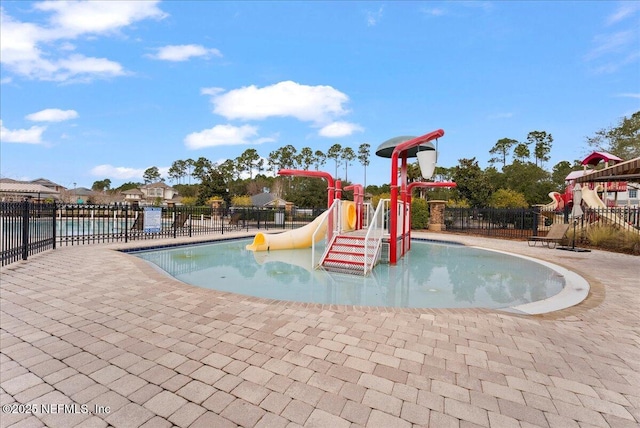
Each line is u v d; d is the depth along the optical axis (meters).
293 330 3.01
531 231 15.29
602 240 10.19
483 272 6.88
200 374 2.22
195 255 8.78
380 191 47.72
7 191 31.55
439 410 1.85
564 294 4.64
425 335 2.94
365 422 1.74
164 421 1.74
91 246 8.68
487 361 2.46
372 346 2.69
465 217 18.69
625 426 1.75
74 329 3.01
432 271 6.97
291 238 10.20
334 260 7.07
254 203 40.69
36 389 2.03
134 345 2.68
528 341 2.86
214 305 3.73
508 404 1.93
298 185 47.72
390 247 7.58
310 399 1.94
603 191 18.36
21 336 2.85
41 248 7.64
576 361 2.50
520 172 31.89
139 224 12.90
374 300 4.73
